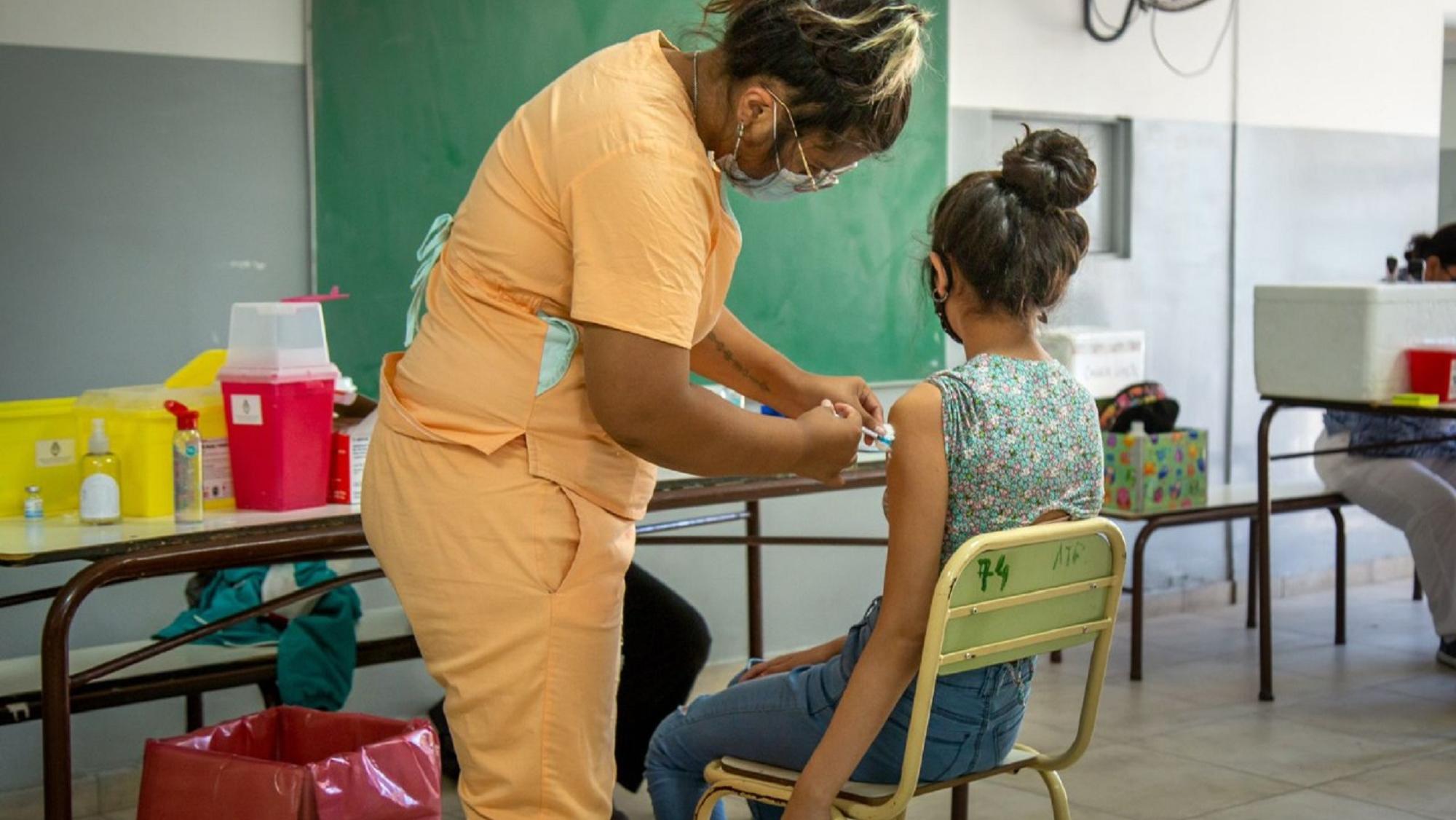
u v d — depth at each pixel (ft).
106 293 10.96
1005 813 10.73
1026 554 6.21
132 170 11.02
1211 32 17.69
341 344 11.92
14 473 8.12
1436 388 12.94
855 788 6.30
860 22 4.80
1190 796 11.03
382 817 7.10
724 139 5.02
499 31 12.45
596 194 4.75
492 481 5.20
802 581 15.08
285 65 11.62
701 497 8.82
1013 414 6.18
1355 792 11.10
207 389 8.36
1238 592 18.28
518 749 5.33
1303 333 13.44
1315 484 16.37
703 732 6.81
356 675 12.34
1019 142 6.43
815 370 14.65
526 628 5.24
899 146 14.90
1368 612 17.66
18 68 10.53
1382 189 19.72
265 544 7.29
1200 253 17.80
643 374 4.75
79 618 11.02
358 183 11.91
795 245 14.35
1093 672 6.81
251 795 6.84
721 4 5.06
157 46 11.07
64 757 6.73
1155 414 14.90
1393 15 19.67
